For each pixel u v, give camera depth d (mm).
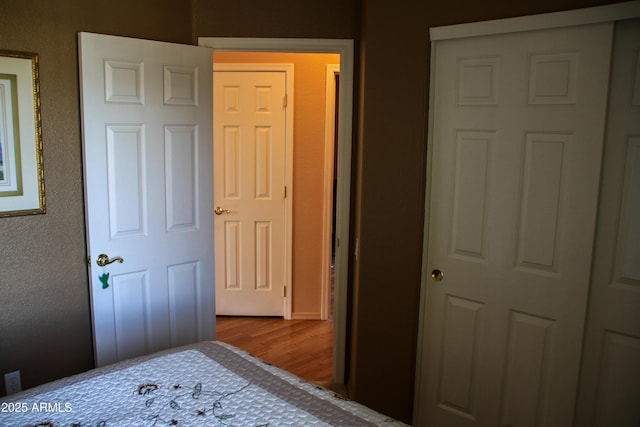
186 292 2869
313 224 4059
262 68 3881
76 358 2592
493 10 2186
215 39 2855
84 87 2395
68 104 2438
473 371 2443
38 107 2332
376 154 2535
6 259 2312
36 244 2398
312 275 4133
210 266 2951
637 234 1938
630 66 1909
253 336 3820
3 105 2240
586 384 2115
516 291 2268
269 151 3982
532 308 2227
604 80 1956
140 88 2566
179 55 2686
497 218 2293
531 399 2273
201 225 2883
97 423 1450
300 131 3955
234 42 2861
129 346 2670
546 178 2141
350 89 2875
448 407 2553
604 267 2031
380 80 2484
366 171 2562
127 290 2631
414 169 2463
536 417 2266
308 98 3920
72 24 2412
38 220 2395
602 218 2020
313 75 3898
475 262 2381
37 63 2312
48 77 2361
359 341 2688
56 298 2486
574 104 2039
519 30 2115
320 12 2848
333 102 3922
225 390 1646
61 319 2516
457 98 2355
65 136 2443
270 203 4043
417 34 2383
